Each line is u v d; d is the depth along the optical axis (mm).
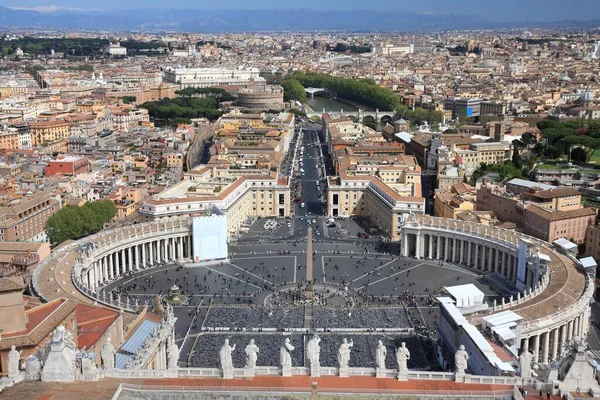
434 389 129625
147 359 164625
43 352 135750
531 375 136250
